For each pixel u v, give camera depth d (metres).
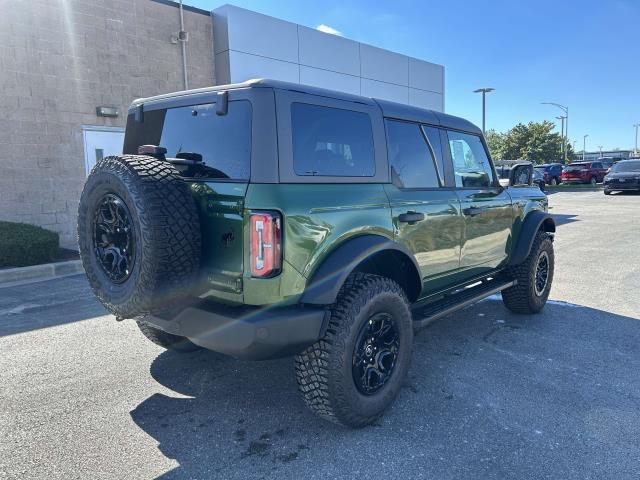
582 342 4.61
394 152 3.59
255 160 2.70
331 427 3.10
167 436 2.99
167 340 4.07
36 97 9.57
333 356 2.83
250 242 2.65
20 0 9.23
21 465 2.68
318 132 3.00
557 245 10.15
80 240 3.08
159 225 2.61
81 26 10.07
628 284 6.88
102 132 10.57
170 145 3.33
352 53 15.38
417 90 18.08
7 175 9.32
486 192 4.61
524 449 2.84
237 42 12.33
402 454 2.79
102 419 3.20
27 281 7.36
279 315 2.67
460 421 3.16
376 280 3.10
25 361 4.17
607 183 24.12
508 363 4.11
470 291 4.61
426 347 4.50
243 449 2.86
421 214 3.62
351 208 3.04
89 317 5.46
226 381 3.78
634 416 3.21
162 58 11.46
